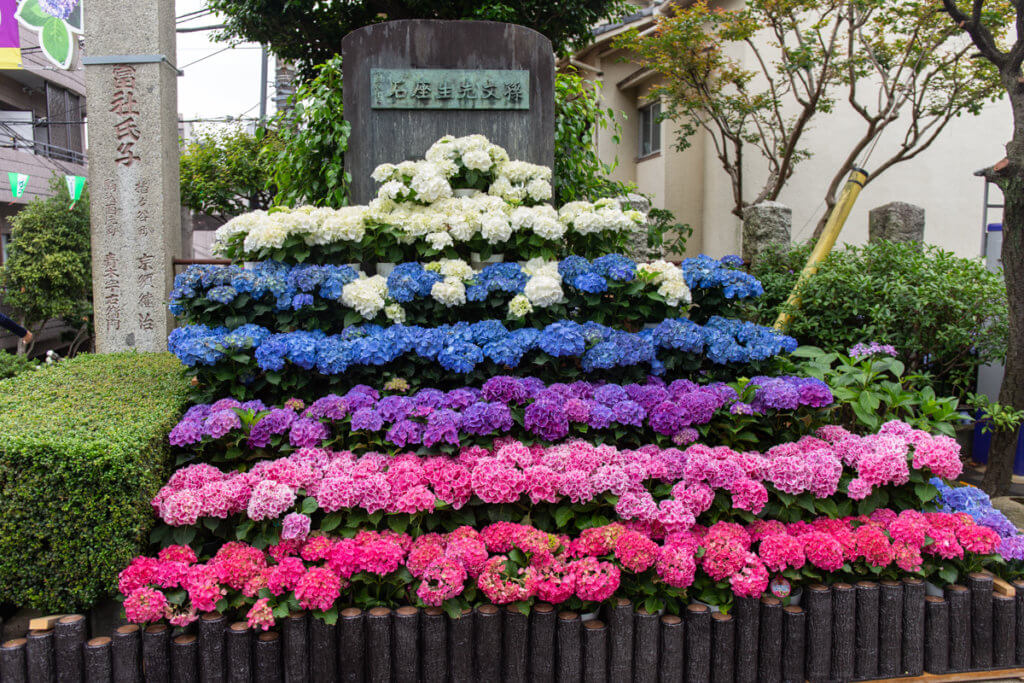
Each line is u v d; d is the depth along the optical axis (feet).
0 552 7.14
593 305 10.80
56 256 30.17
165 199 17.72
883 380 11.43
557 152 17.24
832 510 8.27
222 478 8.21
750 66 26.66
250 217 11.16
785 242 19.02
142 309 17.74
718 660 7.27
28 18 16.85
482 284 10.46
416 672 7.00
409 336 9.68
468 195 12.35
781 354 11.78
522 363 10.14
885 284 14.11
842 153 25.61
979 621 7.77
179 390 10.23
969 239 25.59
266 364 9.23
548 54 13.75
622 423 8.91
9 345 33.81
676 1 27.27
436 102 13.23
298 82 29.68
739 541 7.56
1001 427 12.46
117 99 17.44
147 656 6.84
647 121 33.50
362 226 10.85
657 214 22.54
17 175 20.04
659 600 7.34
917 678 7.63
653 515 7.66
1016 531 8.70
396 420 8.77
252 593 6.98
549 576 7.11
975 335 13.79
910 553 7.63
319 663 6.93
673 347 10.11
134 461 7.30
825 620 7.43
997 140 25.34
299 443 8.62
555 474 7.88
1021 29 11.55
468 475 7.97
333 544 7.40
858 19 22.17
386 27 13.14
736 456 8.32
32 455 7.09
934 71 21.61
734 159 28.09
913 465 8.47
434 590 6.87
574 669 7.09
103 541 7.18
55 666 6.91
